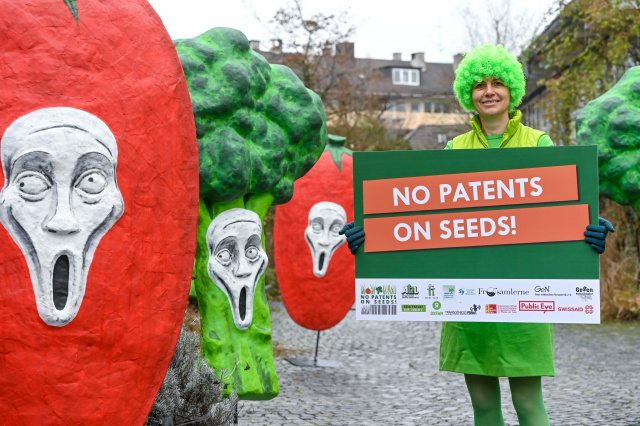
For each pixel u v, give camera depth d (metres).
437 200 3.42
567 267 3.33
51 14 2.56
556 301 3.33
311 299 8.54
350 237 3.46
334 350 9.92
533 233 3.35
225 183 4.94
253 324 5.17
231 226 5.09
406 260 3.44
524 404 3.62
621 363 8.62
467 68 3.72
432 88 58.06
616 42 14.41
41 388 2.51
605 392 6.98
